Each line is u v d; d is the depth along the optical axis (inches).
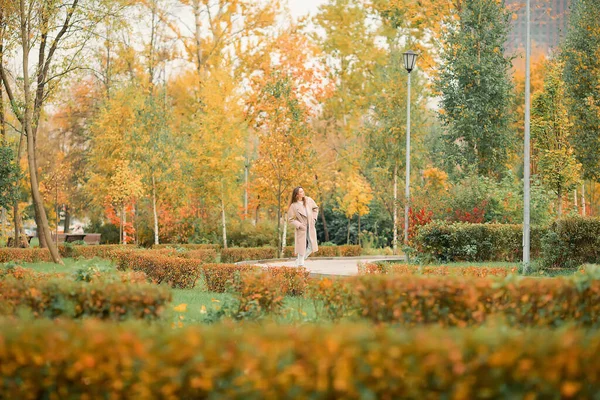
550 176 1026.7
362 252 1149.1
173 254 785.6
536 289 248.4
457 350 147.7
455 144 1252.5
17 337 173.5
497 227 762.8
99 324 184.4
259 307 319.3
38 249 952.9
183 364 161.2
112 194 1188.5
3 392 172.2
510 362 146.6
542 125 1035.9
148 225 1288.1
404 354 150.9
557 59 1104.8
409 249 766.5
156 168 1194.6
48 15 824.9
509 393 146.7
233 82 1181.7
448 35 1240.2
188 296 505.4
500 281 258.1
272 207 1273.4
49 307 255.8
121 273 390.9
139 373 162.6
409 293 248.7
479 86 1207.6
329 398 152.3
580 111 1068.5
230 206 1194.0
